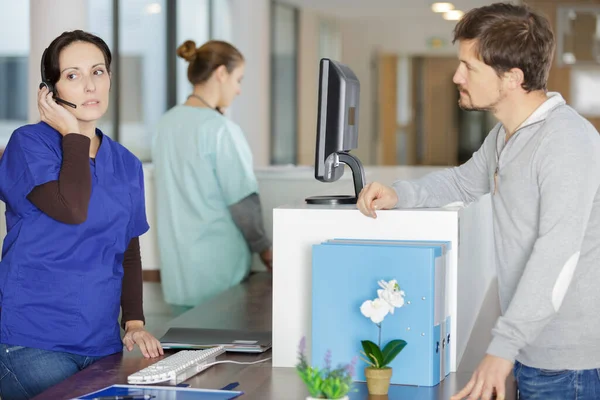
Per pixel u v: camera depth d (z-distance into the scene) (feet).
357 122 8.15
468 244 7.61
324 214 7.11
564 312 6.34
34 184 7.02
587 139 6.03
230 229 12.91
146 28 23.73
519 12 6.17
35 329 7.20
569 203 5.86
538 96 6.32
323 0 33.99
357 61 44.04
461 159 56.08
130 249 8.00
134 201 7.66
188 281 12.97
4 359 7.22
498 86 6.25
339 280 6.53
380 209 7.02
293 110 35.37
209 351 7.38
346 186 13.94
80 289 7.28
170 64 25.07
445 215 6.88
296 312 7.14
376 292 6.45
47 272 7.19
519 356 6.66
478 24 6.18
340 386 5.33
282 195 14.16
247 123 29.27
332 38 40.11
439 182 7.49
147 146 24.08
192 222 12.82
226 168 12.57
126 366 7.20
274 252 7.20
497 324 5.84
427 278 6.33
